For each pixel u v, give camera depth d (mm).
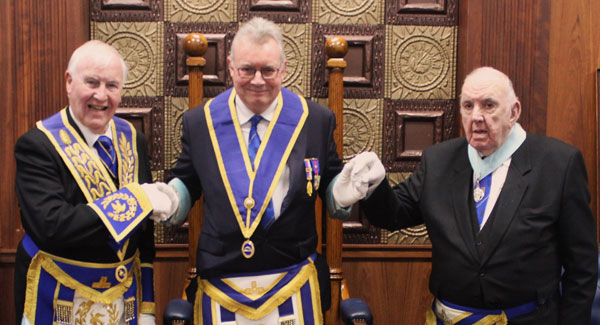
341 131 2867
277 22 3061
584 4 3014
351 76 3104
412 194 2340
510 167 2143
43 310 2023
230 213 2109
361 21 3082
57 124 2082
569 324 2102
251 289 2123
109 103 2025
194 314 2225
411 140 3135
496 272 2068
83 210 1946
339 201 2121
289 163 2154
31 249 2055
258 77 2010
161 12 3033
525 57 3018
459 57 3098
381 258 3148
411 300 3172
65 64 2922
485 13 2988
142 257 2279
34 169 2000
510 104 2068
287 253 2145
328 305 2275
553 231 2109
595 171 3033
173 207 2127
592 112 3047
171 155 3080
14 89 2916
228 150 2176
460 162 2250
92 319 2051
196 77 2842
